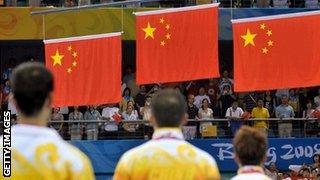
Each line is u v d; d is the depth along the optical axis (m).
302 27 38.06
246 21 38.31
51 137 9.55
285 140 43.47
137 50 38.72
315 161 42.97
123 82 46.81
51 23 45.75
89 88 39.38
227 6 49.41
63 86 39.56
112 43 39.38
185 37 38.38
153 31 38.56
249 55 38.25
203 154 11.45
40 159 9.34
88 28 45.94
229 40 47.28
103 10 45.97
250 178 12.23
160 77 38.56
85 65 39.44
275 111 44.28
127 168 11.38
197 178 11.18
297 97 45.81
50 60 39.72
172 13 38.50
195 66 38.31
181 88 46.25
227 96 45.16
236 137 12.63
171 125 11.52
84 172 9.34
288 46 38.09
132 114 43.78
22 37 45.69
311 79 37.94
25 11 45.69
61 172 9.26
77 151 9.62
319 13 37.94
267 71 38.09
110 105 45.06
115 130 43.94
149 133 43.69
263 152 12.42
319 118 42.72
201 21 38.31
